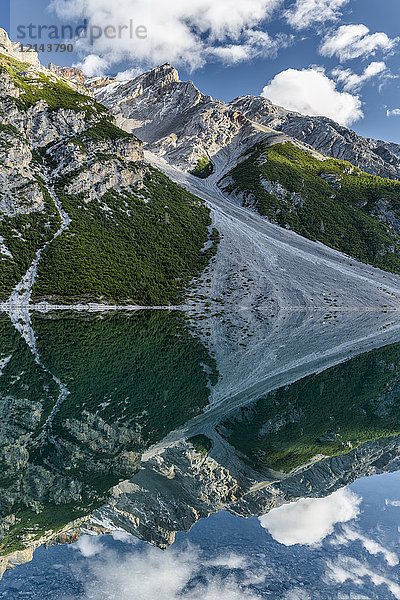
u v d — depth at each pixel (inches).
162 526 560.4
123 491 628.7
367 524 575.5
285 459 805.9
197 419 955.3
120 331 2588.6
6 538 491.2
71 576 435.8
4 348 1712.6
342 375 1466.5
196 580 437.1
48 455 705.0
